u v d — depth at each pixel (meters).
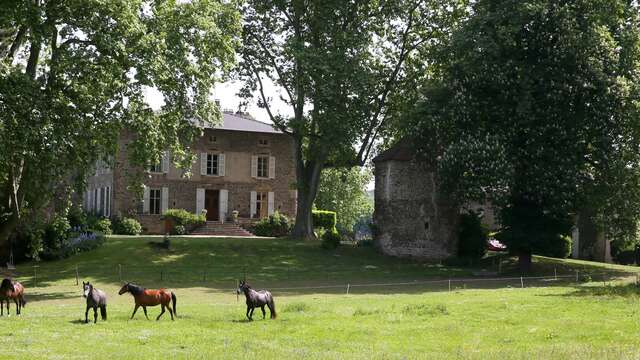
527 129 35.75
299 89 43.94
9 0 25.56
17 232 34.28
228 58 32.28
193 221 53.69
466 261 41.25
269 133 57.66
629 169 35.28
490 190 35.59
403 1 43.38
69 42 28.38
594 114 35.19
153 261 37.41
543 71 35.50
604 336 14.94
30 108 25.55
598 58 35.28
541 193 35.66
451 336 15.12
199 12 30.75
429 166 41.84
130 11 27.50
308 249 43.25
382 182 44.66
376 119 45.56
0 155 24.58
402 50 45.12
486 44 35.78
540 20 35.59
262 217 57.59
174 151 31.34
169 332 15.60
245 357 12.45
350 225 88.25
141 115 28.80
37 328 16.22
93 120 27.94
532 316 18.00
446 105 37.53
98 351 13.18
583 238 50.66
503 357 12.33
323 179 86.50
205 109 31.14
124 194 53.25
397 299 23.91
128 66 27.83
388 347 13.80
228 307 21.38
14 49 28.81
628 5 38.59
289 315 18.78
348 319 17.80
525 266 38.81
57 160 26.66
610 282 32.00
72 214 42.47
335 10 42.69
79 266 35.66
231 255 40.09
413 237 43.25
